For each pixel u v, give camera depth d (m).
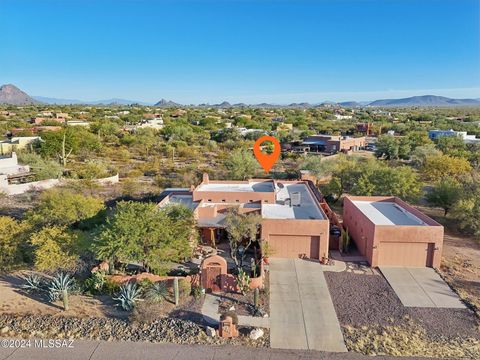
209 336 17.42
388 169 38.59
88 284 21.30
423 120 160.00
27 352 16.12
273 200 31.50
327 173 48.97
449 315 19.48
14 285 21.89
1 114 130.62
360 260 26.09
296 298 20.94
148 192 42.81
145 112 182.38
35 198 39.84
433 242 24.48
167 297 20.58
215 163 64.06
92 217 26.25
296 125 128.62
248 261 25.44
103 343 16.83
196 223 27.09
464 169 44.75
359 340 17.38
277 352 16.45
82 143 66.94
